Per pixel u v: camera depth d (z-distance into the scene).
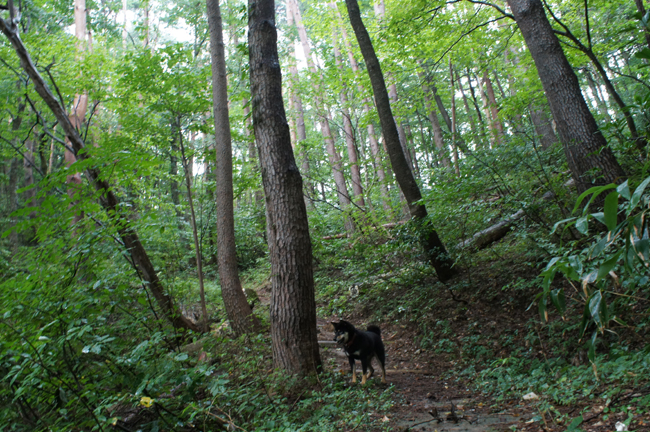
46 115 12.47
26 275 3.75
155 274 6.66
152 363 3.49
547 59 6.50
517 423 3.28
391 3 11.68
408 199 8.42
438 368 5.77
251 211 16.22
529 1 6.70
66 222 4.14
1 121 11.47
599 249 1.34
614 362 3.73
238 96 10.54
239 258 17.02
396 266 9.37
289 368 5.15
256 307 10.16
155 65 8.80
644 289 4.39
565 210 6.89
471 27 10.83
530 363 4.95
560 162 8.09
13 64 10.18
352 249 9.68
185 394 3.66
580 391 3.56
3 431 3.67
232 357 5.71
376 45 10.94
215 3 9.36
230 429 3.61
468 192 7.38
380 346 5.49
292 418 4.02
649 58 1.58
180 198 14.98
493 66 12.66
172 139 9.73
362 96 13.05
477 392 4.55
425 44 11.54
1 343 3.19
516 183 7.54
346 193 16.36
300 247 5.43
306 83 15.34
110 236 4.28
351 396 4.62
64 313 3.49
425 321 7.34
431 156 26.09
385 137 8.61
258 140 5.77
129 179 4.48
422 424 3.65
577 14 11.31
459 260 8.19
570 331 5.06
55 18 14.04
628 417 2.69
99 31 16.25
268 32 5.93
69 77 10.09
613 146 6.79
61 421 3.61
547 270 1.56
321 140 21.20
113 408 4.03
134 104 10.52
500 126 12.73
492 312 6.62
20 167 17.52
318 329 9.02
